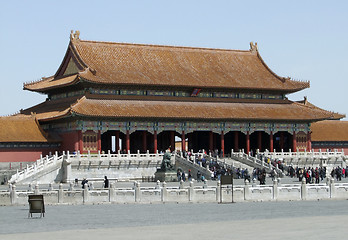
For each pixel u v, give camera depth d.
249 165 141.75
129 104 150.38
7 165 136.00
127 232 65.00
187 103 157.50
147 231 65.50
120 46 163.00
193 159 136.12
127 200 91.31
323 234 62.56
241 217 75.88
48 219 75.19
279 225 68.81
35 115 146.12
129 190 91.62
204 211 81.56
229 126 157.25
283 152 153.38
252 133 172.25
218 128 156.12
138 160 136.25
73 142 143.25
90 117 142.75
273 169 135.75
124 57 160.25
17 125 142.12
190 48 171.50
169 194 92.00
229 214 78.62
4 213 80.81
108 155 134.00
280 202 92.12
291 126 163.88
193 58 169.12
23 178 123.00
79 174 130.50
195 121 153.88
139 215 78.00
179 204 89.62
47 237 62.22
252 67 173.88
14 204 89.38
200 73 163.62
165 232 64.69
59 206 87.62
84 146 143.00
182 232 64.56
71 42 157.62
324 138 173.25
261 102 166.25
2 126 140.25
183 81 157.12
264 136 171.62
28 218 76.12
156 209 83.75
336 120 180.38
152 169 137.75
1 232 66.06
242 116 156.75
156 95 155.38
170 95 157.00
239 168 131.50
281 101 168.50
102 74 150.38
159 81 154.12
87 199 90.44
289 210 82.56
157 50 166.75
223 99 162.00
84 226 69.81
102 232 65.19
